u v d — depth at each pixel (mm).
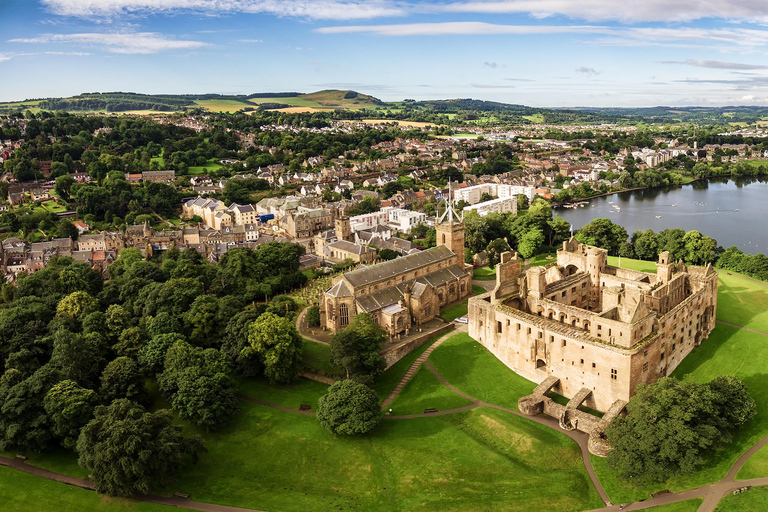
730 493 110688
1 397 128250
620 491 114812
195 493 116625
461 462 123750
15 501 112312
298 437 133125
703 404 119812
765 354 160625
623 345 136125
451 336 184250
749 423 132875
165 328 164875
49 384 131000
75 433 123750
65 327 163875
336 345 155375
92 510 110750
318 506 112938
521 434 131500
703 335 171875
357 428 130000
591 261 192375
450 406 148750
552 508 110062
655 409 120062
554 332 149125
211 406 133125
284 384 160500
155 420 118500
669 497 111812
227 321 170000
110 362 145000
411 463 124312
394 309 183375
